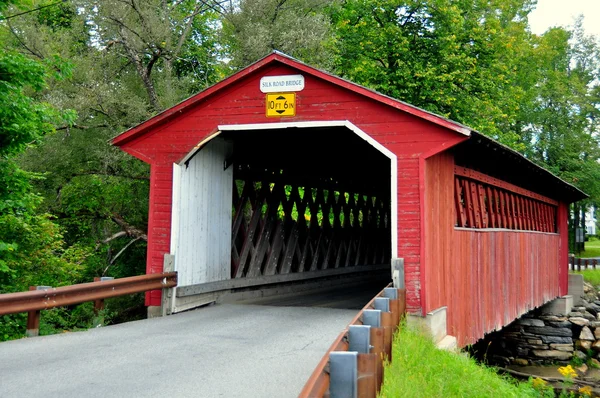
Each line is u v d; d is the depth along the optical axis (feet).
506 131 122.72
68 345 22.70
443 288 30.27
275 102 30.48
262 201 39.29
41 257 45.85
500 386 24.34
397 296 24.22
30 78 37.32
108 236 69.36
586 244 191.62
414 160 28.19
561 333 61.36
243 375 17.92
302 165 43.19
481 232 37.09
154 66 71.51
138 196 65.41
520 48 105.81
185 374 18.02
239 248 39.27
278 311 32.24
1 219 39.70
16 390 16.17
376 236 58.59
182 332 25.62
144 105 61.36
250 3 66.69
